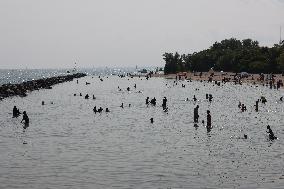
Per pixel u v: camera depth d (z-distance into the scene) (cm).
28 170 3816
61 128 6919
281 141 5434
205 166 3978
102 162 4153
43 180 3456
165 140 5609
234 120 7838
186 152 4709
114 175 3619
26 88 16612
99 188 3222
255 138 5716
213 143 5331
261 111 9406
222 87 17675
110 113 9338
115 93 15738
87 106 11031
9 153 4666
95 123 7594
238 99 12525
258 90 15738
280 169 3825
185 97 13562
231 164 4059
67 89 18112
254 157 4388
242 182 3384
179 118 8275
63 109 10294
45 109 10269
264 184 3319
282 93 14338
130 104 11444
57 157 4422
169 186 3275
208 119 6894
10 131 6550
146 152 4712
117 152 4716
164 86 19562
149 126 7131
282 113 8975
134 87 18750
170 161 4212
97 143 5369
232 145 5162
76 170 3809
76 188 3222
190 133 6266
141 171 3769
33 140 5644
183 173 3691
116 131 6544
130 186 3275
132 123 7556
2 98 13075
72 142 5462
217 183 3362
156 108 10362
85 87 19575
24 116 7512
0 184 3338
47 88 18412
